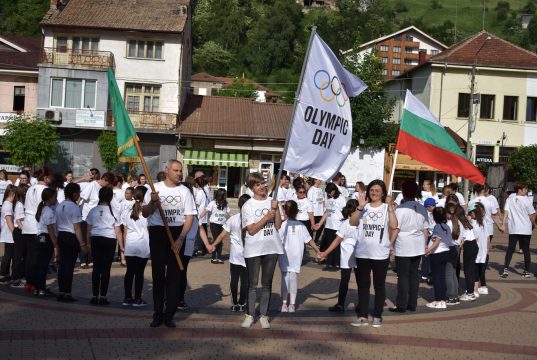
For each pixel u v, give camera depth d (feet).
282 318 31.40
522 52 145.79
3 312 30.63
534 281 48.62
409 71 153.99
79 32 129.90
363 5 437.99
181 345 25.25
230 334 27.32
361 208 29.60
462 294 41.27
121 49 131.13
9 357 22.79
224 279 43.68
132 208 32.86
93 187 47.14
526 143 142.20
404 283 34.27
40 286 35.09
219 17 392.06
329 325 29.96
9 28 254.68
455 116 142.10
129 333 26.91
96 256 33.30
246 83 269.23
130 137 29.86
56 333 26.53
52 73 127.34
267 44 364.38
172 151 131.44
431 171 135.85
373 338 27.61
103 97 128.36
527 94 142.10
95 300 33.27
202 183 48.93
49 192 34.40
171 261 28.14
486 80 142.00
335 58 32.01
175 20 134.62
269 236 28.73
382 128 138.00
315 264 53.93
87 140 129.18
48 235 34.88
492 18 611.06
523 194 50.08
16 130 118.01
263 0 449.89
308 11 485.56
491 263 58.85
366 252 29.53
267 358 23.80
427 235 36.17
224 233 33.68
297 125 30.96
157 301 28.25
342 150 32.71
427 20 615.16
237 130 133.49
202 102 143.23
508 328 30.81
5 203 38.52
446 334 29.01
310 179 58.49
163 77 132.36
